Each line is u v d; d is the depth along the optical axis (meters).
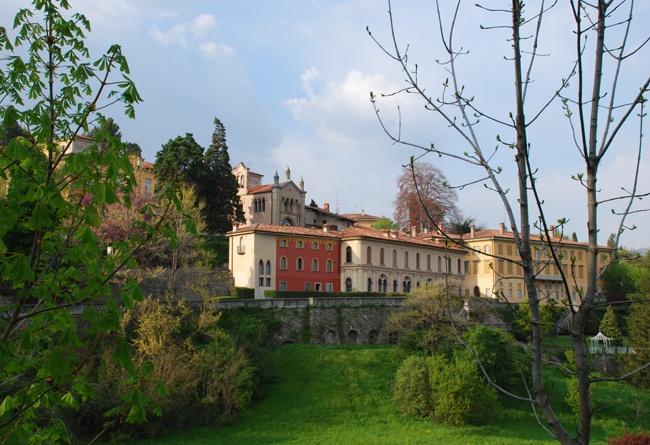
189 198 63.44
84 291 9.22
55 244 9.64
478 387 45.53
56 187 8.71
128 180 9.55
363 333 66.12
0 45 9.46
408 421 45.41
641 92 6.19
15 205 8.66
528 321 6.68
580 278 85.12
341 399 49.16
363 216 141.88
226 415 43.97
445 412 44.91
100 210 10.46
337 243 86.12
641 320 44.31
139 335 44.72
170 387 40.25
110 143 9.12
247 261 77.06
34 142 9.16
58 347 8.62
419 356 53.34
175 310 52.53
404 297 70.31
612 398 49.16
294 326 62.09
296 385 51.31
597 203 6.37
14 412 9.88
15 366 9.17
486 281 97.75
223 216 93.44
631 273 65.38
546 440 41.06
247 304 59.75
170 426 41.47
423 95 7.04
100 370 38.06
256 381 49.06
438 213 103.50
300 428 43.28
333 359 55.59
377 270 86.00
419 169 103.31
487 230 104.06
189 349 45.69
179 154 89.25
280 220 113.06
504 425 45.06
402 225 108.75
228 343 47.53
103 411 37.03
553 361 8.07
